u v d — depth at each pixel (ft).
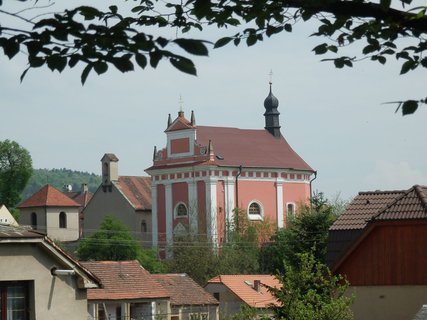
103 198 551.59
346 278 165.89
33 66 37.04
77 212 583.58
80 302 134.41
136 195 543.80
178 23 47.80
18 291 130.21
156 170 492.13
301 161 503.61
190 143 483.10
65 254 132.57
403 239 162.91
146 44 35.50
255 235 441.27
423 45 47.14
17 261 129.18
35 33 36.52
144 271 253.85
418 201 164.66
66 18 36.58
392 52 47.83
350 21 47.32
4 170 631.97
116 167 551.59
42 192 584.81
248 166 482.28
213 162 473.26
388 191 181.37
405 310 162.30
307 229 306.14
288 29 46.98
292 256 306.96
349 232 173.68
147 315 237.25
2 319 127.75
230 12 46.03
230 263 391.04
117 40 36.47
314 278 151.64
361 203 180.04
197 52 34.88
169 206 487.61
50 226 574.56
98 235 415.64
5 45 36.35
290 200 494.18
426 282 160.66
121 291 241.55
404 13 42.80
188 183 481.05
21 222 585.22
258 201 483.51
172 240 455.63
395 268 163.22
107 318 233.96
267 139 505.66
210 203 470.80
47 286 131.54
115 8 41.50
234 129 500.33
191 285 295.28
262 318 151.74
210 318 288.30
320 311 143.13
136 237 525.75
